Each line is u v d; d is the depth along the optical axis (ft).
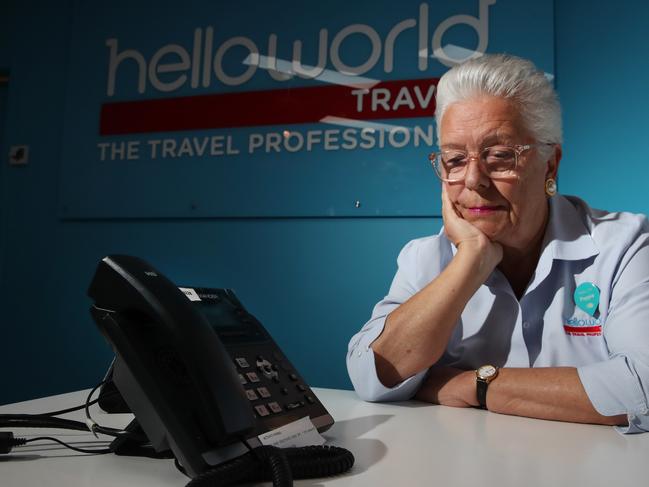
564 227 3.94
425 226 7.26
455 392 3.40
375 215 7.35
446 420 2.98
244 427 1.85
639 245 3.72
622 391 2.88
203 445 1.78
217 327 2.45
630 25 6.95
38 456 2.11
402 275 4.50
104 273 1.96
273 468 1.75
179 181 8.07
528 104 3.67
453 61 7.26
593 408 2.92
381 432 2.65
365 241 7.44
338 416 3.06
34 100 8.95
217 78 8.07
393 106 7.41
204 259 7.95
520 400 3.12
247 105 7.91
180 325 1.84
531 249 4.09
